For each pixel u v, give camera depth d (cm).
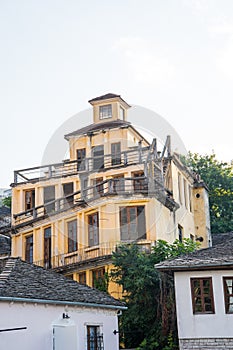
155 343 1916
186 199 2850
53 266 2522
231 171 3872
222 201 3684
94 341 1522
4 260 1628
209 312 1744
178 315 1761
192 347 1728
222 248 1917
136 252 2153
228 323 1716
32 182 2809
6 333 1238
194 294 1766
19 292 1313
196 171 3612
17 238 2808
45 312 1366
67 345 1370
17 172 2877
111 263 2264
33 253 2680
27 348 1286
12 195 2875
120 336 2020
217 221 3594
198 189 3067
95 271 2377
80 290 1595
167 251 2127
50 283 1534
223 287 1745
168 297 1980
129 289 2081
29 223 2694
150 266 2083
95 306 1529
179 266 1756
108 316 1619
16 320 1275
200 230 2992
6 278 1412
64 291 1498
